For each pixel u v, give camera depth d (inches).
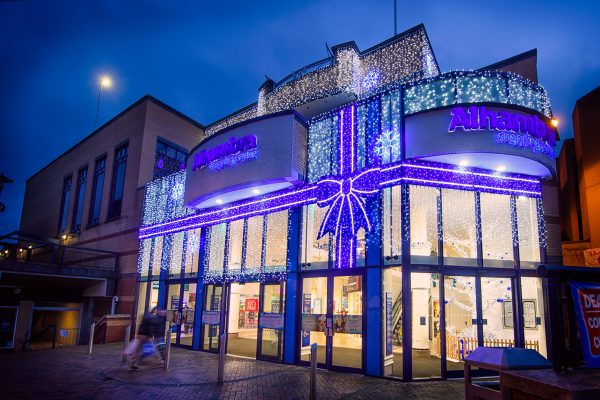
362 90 573.0
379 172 416.2
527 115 400.8
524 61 519.2
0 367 433.1
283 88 675.4
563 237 792.3
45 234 1103.6
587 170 655.8
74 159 1037.8
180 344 594.6
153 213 719.1
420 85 427.2
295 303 459.5
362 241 425.4
